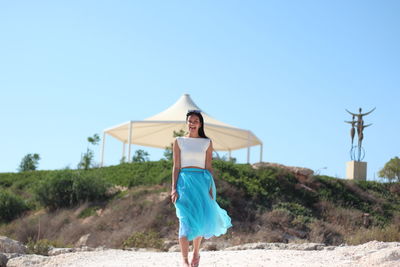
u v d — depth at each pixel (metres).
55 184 22.44
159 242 15.14
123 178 24.48
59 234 19.00
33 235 18.80
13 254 9.41
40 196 22.41
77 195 22.08
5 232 19.78
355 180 25.92
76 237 18.33
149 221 18.12
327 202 21.94
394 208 23.36
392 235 14.91
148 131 37.66
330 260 7.29
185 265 6.16
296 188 22.88
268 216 19.31
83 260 8.84
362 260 6.65
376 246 8.55
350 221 20.41
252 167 24.77
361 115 28.67
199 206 6.29
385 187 25.89
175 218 18.42
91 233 18.39
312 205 21.78
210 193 6.59
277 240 17.17
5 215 22.20
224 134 38.19
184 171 6.48
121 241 16.52
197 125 6.65
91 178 22.81
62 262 8.78
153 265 7.60
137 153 34.41
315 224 19.06
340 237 18.41
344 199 23.06
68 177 22.77
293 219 19.48
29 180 28.42
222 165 23.69
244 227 18.36
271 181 22.91
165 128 36.94
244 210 19.80
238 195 20.81
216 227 6.45
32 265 8.68
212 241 15.80
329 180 24.48
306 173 24.23
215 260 7.89
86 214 20.69
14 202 22.58
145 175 24.36
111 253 9.70
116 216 19.38
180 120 34.72
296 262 7.20
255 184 22.33
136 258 8.69
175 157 6.55
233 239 16.53
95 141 29.44
